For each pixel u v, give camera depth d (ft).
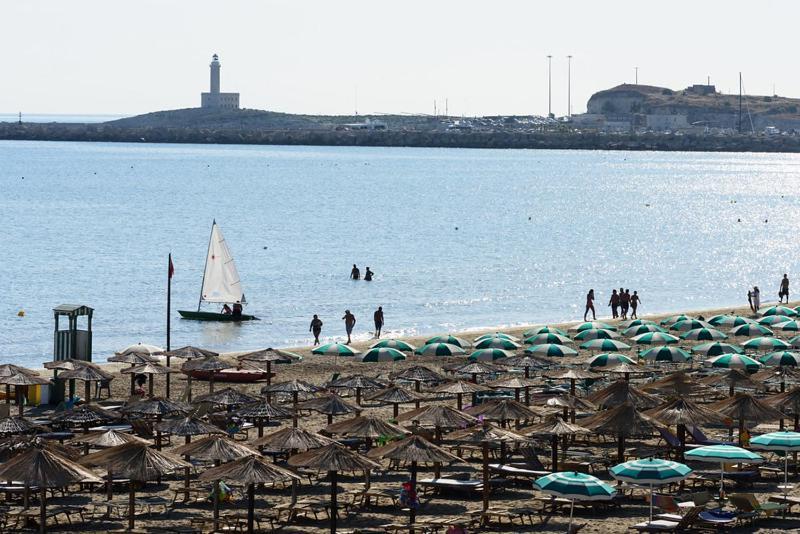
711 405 308.40
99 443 250.98
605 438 343.87
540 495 274.77
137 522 247.09
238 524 242.78
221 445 241.14
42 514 226.79
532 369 465.47
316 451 233.96
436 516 254.27
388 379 383.86
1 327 648.79
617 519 254.68
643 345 543.39
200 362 387.55
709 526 244.22
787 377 357.00
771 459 313.32
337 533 239.91
